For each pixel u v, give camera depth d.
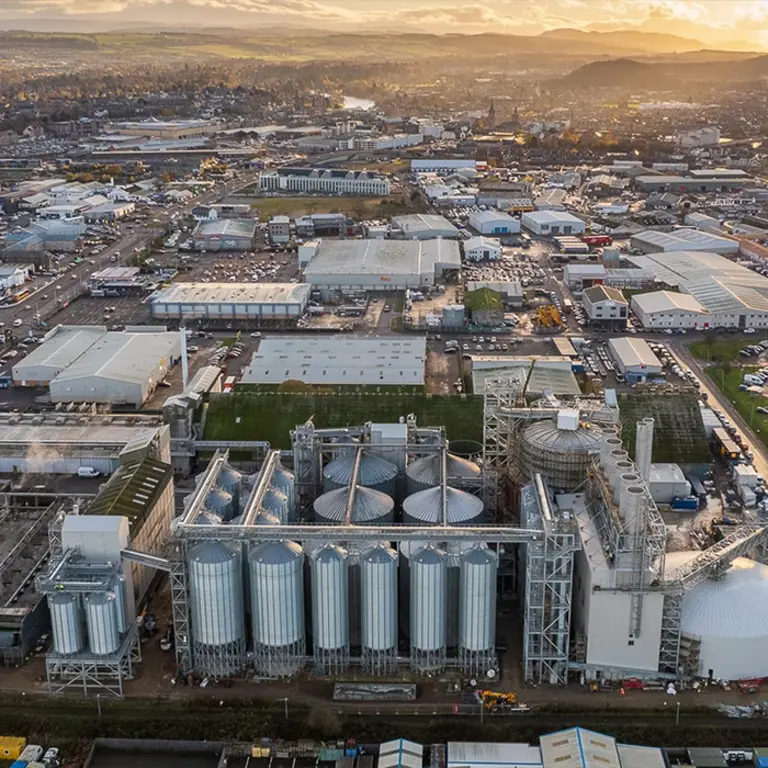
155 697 96.75
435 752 86.56
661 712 93.31
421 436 128.25
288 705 95.19
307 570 100.94
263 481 112.12
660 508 139.25
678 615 96.19
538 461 111.38
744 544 105.38
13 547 122.38
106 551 98.94
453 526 102.25
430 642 98.38
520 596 112.12
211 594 96.81
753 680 97.56
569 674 99.31
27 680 99.88
